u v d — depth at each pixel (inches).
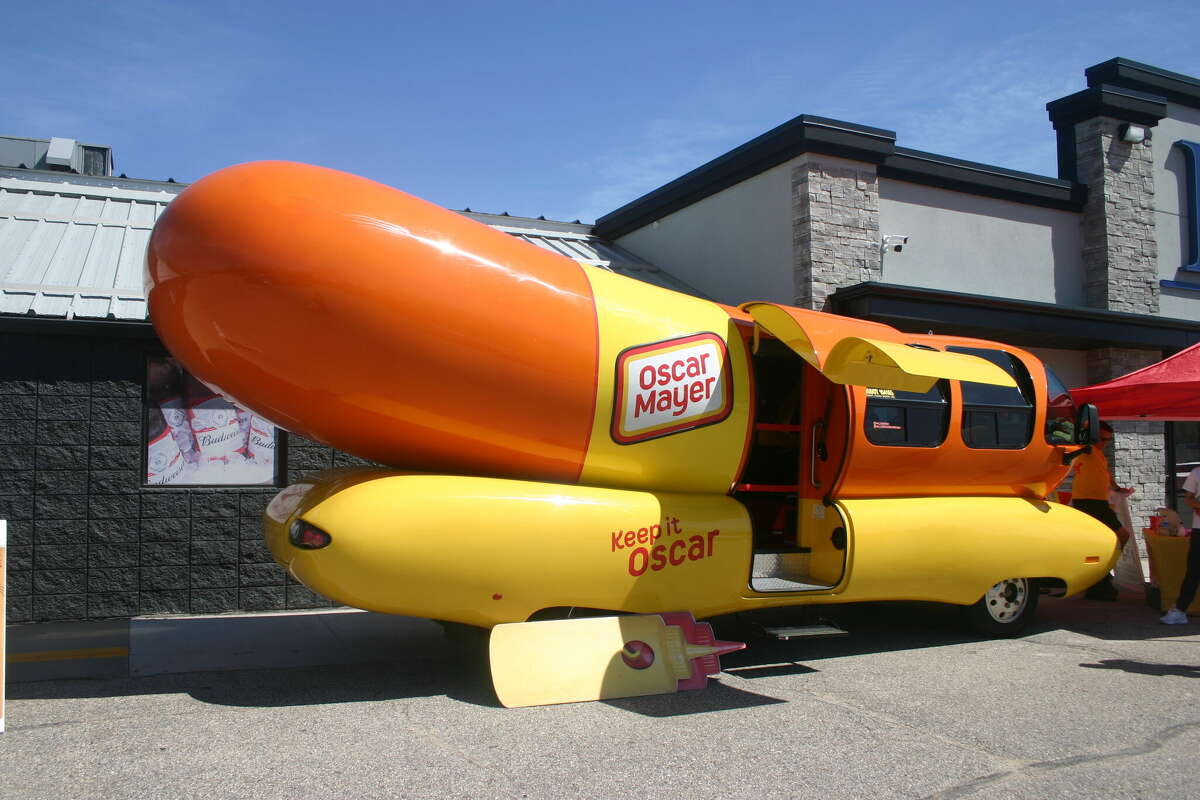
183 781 157.2
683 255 480.7
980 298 403.2
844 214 404.5
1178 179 531.5
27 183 403.5
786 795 157.2
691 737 186.5
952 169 442.3
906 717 204.5
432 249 201.9
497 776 162.6
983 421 287.9
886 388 250.4
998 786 163.8
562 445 223.5
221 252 190.7
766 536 297.3
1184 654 273.7
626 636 221.6
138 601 305.7
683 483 243.1
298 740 180.1
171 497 309.4
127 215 387.9
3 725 183.8
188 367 215.8
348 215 195.5
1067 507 315.9
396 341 197.8
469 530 202.7
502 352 208.1
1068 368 483.5
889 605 350.0
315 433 218.4
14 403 295.6
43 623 295.1
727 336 251.6
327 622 302.4
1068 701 219.9
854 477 265.6
